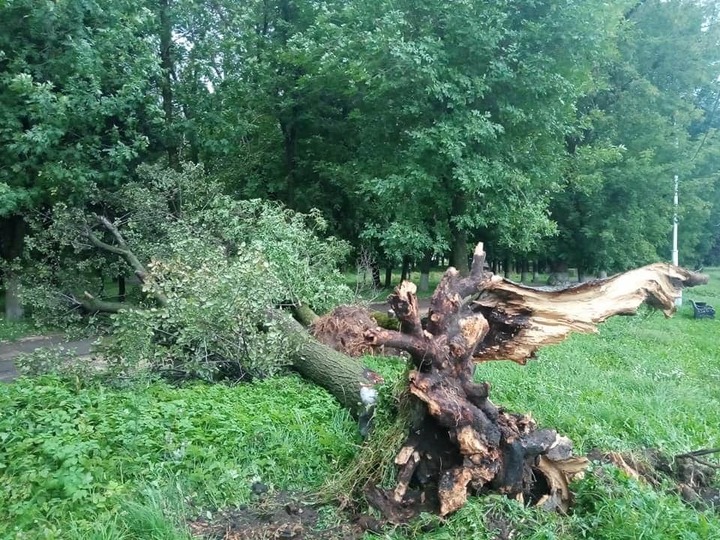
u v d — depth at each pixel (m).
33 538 3.13
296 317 8.30
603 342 9.86
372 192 11.55
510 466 3.62
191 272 6.50
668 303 4.91
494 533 3.27
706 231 29.66
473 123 10.51
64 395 5.00
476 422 3.58
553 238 18.83
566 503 3.71
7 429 4.26
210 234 8.91
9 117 9.64
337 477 4.00
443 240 11.77
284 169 14.52
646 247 18.02
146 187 10.27
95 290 9.41
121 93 10.12
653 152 17.70
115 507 3.40
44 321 8.48
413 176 10.96
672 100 20.16
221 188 10.41
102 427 4.30
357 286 11.24
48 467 3.77
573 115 13.48
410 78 10.77
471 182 10.72
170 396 5.22
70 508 3.42
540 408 5.66
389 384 4.38
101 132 11.20
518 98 11.41
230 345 6.14
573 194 17.61
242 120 13.15
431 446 3.71
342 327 6.87
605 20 12.77
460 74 10.62
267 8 14.46
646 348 9.81
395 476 3.70
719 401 6.66
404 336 3.67
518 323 4.52
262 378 6.22
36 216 10.07
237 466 4.04
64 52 10.27
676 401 6.34
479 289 4.09
